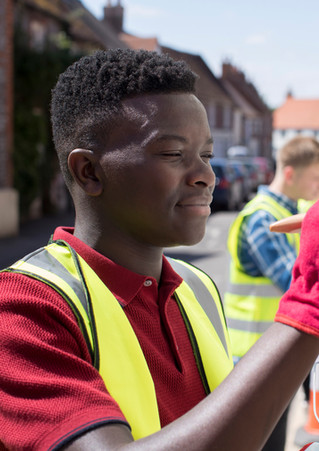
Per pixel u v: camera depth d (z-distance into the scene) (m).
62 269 0.94
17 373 0.76
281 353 0.68
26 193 13.13
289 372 0.68
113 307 0.93
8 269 0.90
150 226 0.94
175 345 1.00
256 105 58.19
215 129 45.44
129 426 0.76
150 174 0.92
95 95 0.95
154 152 0.92
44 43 13.49
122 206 0.94
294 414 3.34
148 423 0.87
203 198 0.96
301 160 2.55
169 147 0.92
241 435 0.66
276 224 0.92
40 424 0.72
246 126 55.22
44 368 0.77
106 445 0.70
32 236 11.35
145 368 0.91
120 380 0.86
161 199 0.93
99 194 0.97
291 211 2.58
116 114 0.93
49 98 1.11
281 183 2.62
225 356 1.13
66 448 0.70
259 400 0.67
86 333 0.86
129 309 0.97
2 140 11.48
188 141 0.94
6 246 10.05
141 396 0.88
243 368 0.69
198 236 0.96
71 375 0.78
